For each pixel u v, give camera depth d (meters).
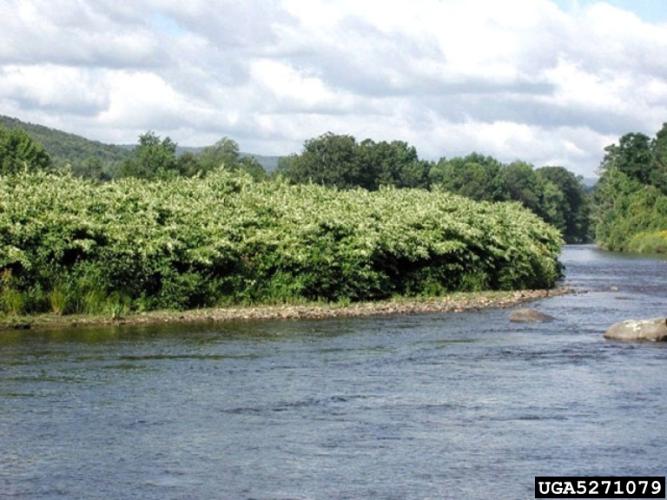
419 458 14.24
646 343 26.55
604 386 19.72
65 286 29.94
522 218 58.69
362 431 15.79
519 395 18.73
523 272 47.31
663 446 14.91
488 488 12.88
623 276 63.69
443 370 21.72
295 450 14.63
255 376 20.66
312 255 35.44
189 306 32.75
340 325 30.38
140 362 22.22
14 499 12.36
